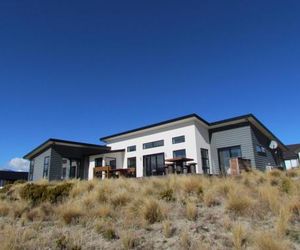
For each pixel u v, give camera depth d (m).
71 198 8.95
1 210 8.47
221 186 8.30
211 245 5.17
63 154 20.77
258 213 6.49
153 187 9.15
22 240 5.95
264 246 4.85
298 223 5.92
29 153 22.52
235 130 19.25
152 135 20.92
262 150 20.12
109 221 6.75
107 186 9.43
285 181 8.62
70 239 5.83
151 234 5.94
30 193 9.45
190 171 16.80
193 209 6.66
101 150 22.98
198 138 18.84
